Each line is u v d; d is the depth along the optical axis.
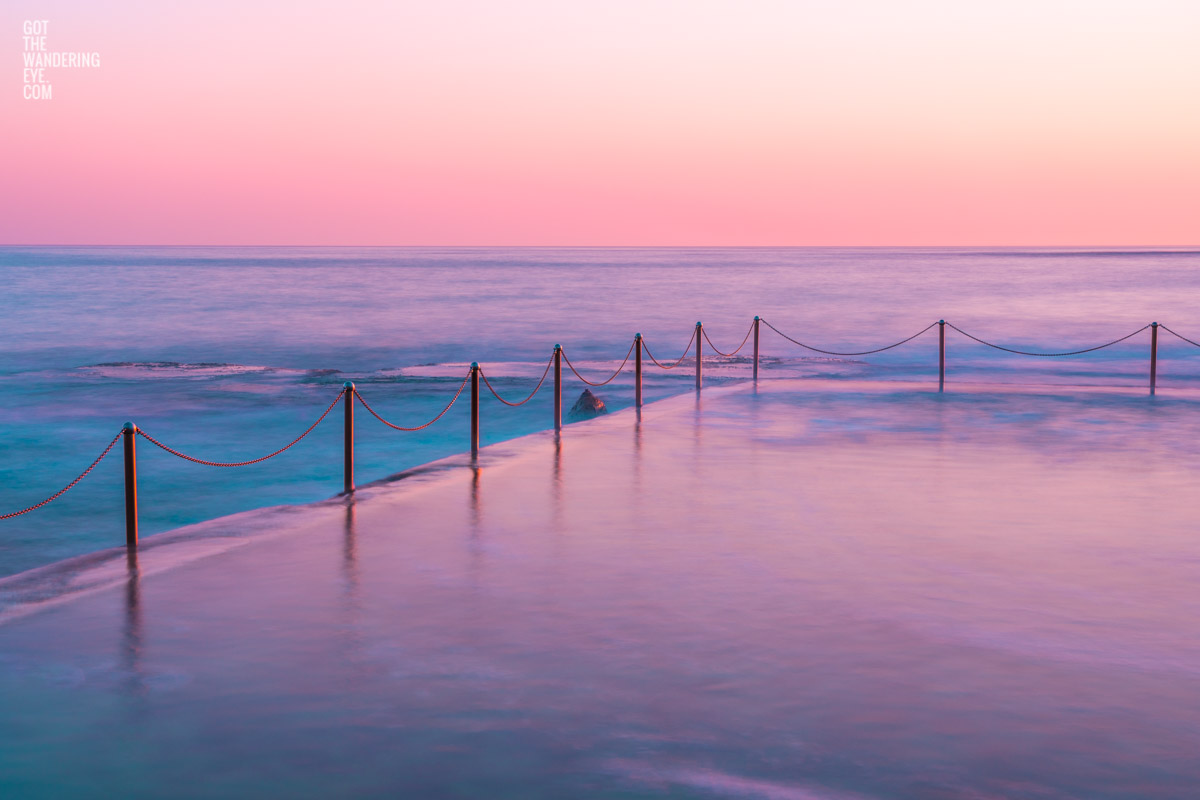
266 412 21.38
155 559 7.01
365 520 8.26
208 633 5.43
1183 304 61.50
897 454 11.55
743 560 6.98
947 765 3.87
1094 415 14.89
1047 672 4.85
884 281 106.38
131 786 3.71
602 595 6.15
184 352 38.59
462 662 4.99
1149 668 4.91
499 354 37.50
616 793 3.64
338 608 5.88
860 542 7.50
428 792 3.66
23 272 145.25
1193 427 13.65
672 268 185.75
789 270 163.88
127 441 7.38
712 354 37.16
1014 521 8.20
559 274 144.88
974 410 15.52
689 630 5.49
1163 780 3.75
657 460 11.20
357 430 18.97
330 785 3.72
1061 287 87.88
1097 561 6.95
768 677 4.79
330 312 59.47
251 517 8.38
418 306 65.00
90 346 40.56
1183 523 8.10
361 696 4.55
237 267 194.00
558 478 10.12
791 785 3.70
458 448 17.00
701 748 4.02
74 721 4.28
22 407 22.25
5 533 11.66
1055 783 3.73
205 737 4.12
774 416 14.93
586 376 28.88
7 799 3.60
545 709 4.41
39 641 5.29
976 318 51.41
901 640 5.32
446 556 7.10
